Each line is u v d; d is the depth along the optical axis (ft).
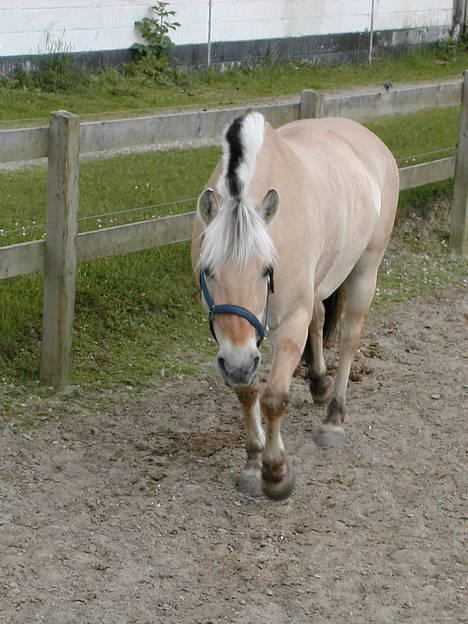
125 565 12.30
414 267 25.04
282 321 13.32
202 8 46.68
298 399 17.69
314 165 14.29
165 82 44.09
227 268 11.64
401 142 31.96
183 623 11.23
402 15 56.44
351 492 14.53
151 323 19.90
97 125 17.19
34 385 17.19
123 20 44.19
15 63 40.42
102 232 17.40
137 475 14.60
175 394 17.49
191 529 13.26
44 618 11.17
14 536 12.76
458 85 25.26
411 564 12.67
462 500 14.47
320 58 52.65
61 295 16.69
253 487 14.21
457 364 19.63
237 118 12.53
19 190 25.18
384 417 17.12
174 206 24.31
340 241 14.62
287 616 11.48
